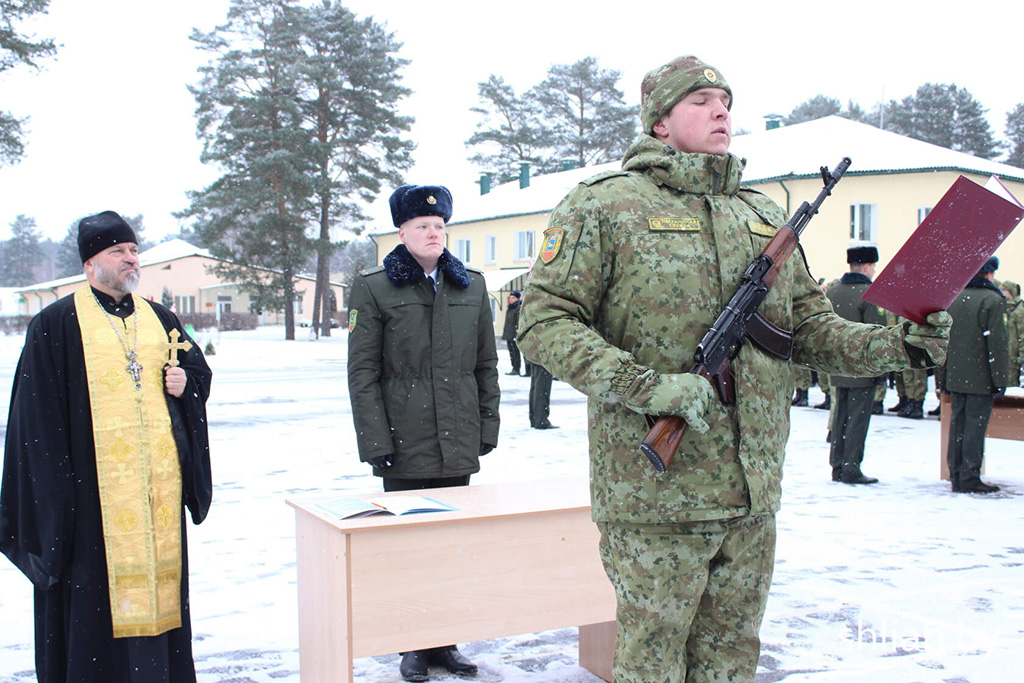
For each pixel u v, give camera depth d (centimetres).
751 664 246
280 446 1013
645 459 232
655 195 243
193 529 609
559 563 339
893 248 2591
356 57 4200
